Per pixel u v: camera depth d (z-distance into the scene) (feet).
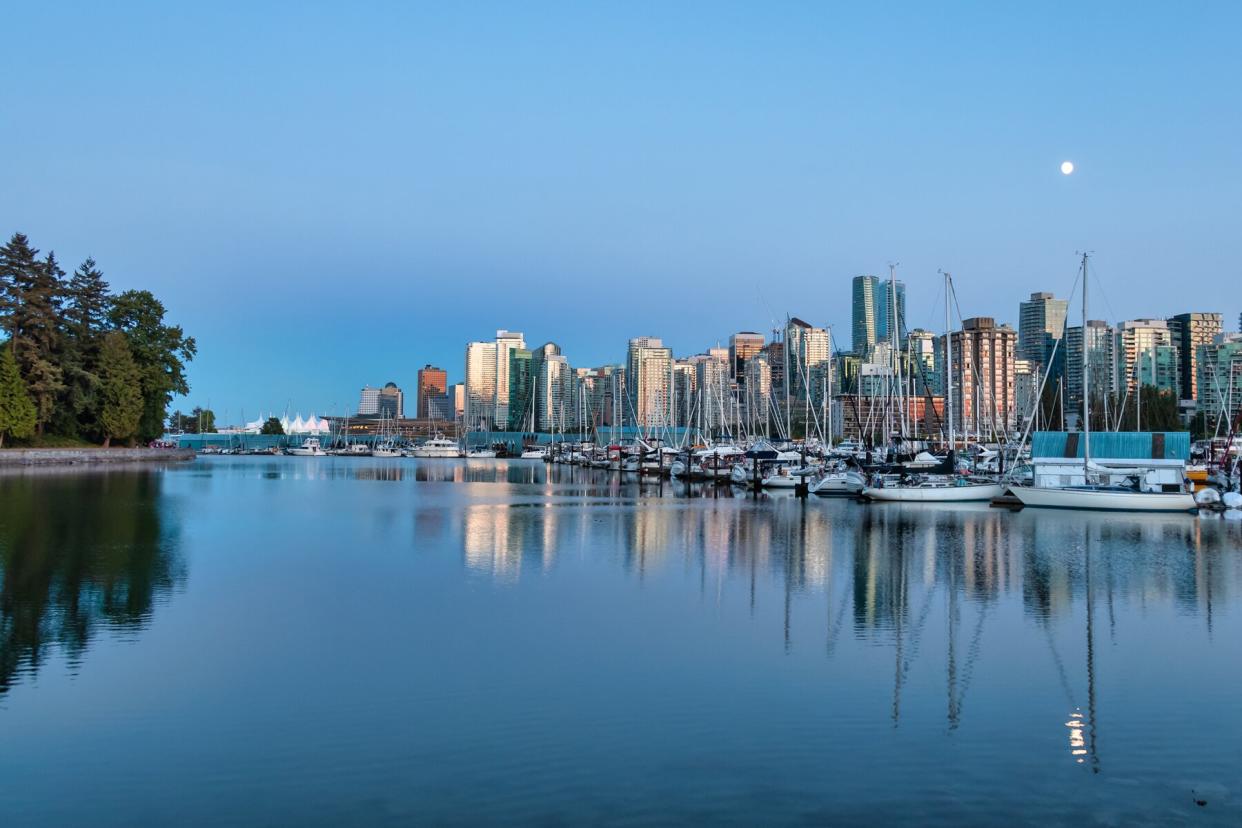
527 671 72.02
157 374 459.73
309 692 66.03
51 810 46.83
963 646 81.05
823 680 70.13
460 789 49.32
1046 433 255.29
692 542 157.58
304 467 547.90
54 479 307.58
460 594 104.94
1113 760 54.03
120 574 115.03
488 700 64.49
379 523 188.24
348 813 46.44
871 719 61.00
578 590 108.37
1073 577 119.55
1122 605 100.27
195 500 239.09
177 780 50.47
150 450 480.23
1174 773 52.11
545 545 152.15
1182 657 77.51
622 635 84.58
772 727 59.26
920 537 166.40
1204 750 55.72
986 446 411.54
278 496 268.82
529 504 248.93
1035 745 56.34
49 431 433.48
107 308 453.58
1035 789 49.80
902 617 93.40
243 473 436.76
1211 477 261.24
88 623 87.15
